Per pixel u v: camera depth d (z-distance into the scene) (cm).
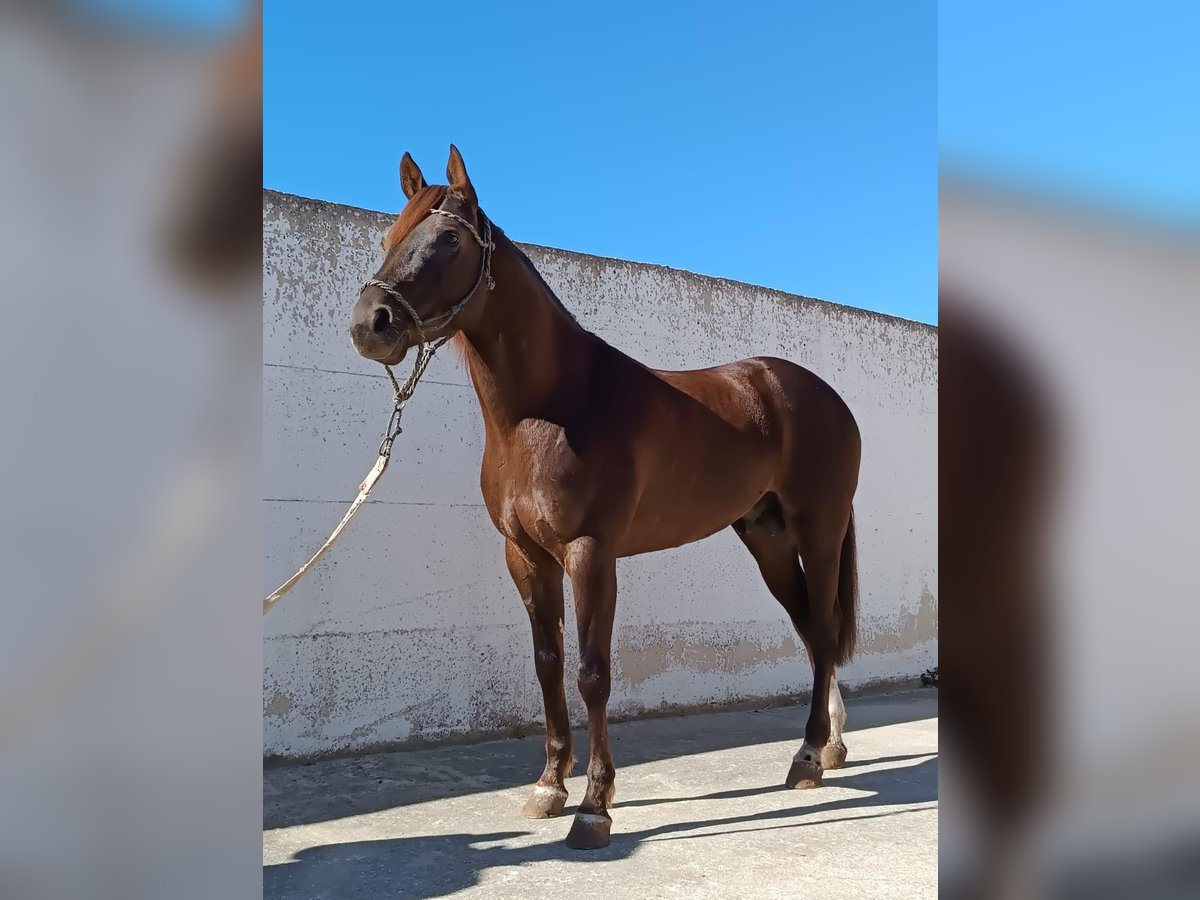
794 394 338
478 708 385
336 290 360
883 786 322
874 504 547
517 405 260
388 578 364
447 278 238
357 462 360
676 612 452
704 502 302
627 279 448
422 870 231
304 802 294
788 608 365
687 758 363
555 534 257
